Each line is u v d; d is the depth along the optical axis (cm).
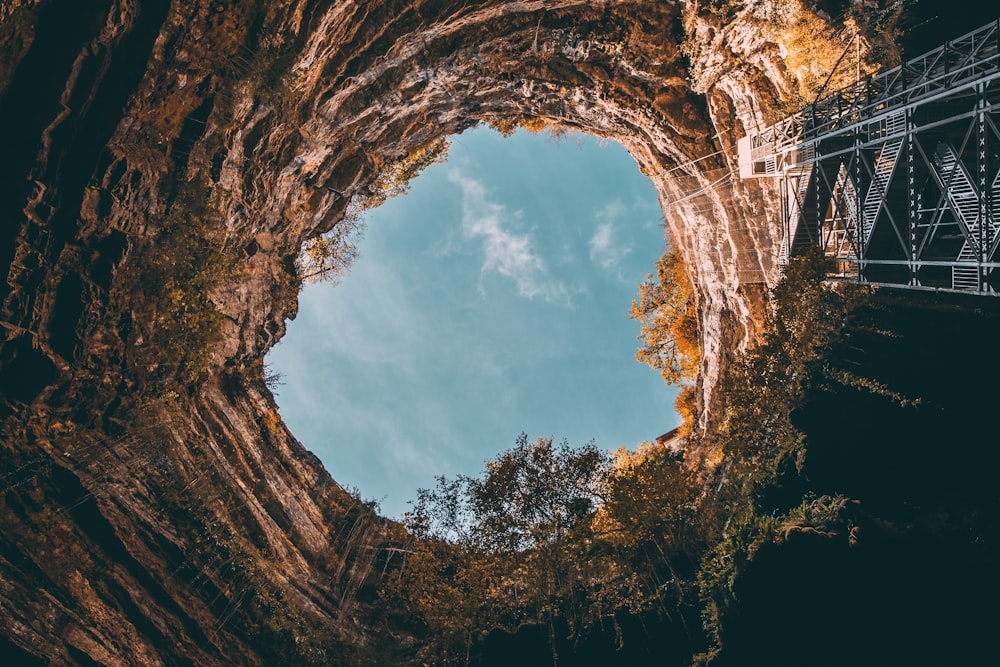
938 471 1491
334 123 2155
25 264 1404
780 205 2091
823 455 1692
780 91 1973
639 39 2156
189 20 1416
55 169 1388
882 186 1501
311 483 2744
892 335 1691
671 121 2372
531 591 2152
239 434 2380
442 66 2211
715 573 1786
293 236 2519
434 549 2230
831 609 1381
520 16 2130
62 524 1582
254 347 2531
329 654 2083
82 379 1598
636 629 1811
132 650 1644
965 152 1381
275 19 1570
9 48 1236
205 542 1945
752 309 2408
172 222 1678
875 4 1622
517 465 2144
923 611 1300
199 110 1602
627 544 2055
